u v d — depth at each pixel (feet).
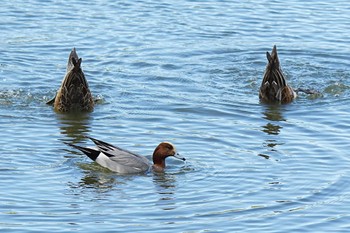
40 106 77.46
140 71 87.10
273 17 103.86
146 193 59.26
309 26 101.04
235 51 93.56
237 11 105.81
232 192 59.31
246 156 65.67
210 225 54.39
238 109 77.41
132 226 53.98
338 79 86.99
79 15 102.89
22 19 100.73
